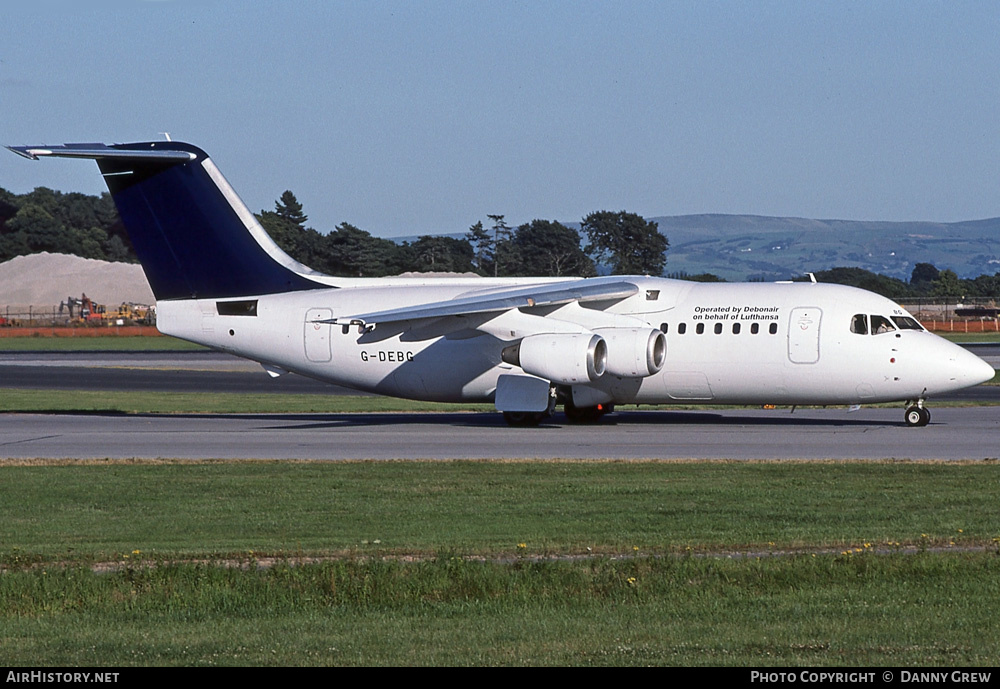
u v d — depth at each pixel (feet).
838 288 378.12
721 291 386.52
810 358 367.86
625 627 132.77
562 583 152.66
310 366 414.41
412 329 389.80
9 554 180.45
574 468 275.59
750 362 372.99
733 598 146.10
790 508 214.69
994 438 330.13
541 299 370.73
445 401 409.28
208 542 190.90
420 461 292.81
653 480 254.06
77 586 152.35
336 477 265.95
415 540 188.96
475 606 144.15
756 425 383.65
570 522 203.41
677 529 195.42
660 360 380.37
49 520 213.66
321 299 413.39
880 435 342.44
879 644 124.98
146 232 420.36
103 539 194.90
